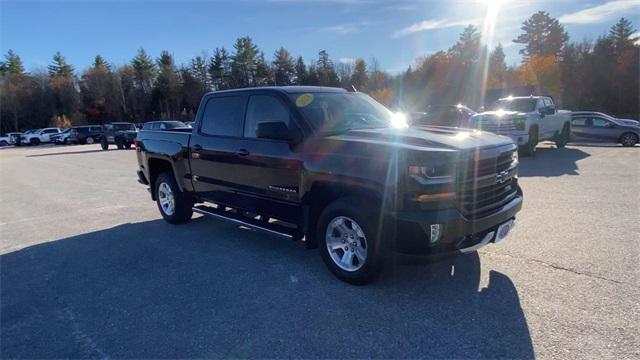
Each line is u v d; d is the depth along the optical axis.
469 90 68.75
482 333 3.12
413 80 73.00
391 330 3.22
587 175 9.71
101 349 3.19
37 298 4.14
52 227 6.99
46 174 15.12
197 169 5.82
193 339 3.25
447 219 3.45
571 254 4.59
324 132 4.36
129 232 6.36
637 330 3.07
